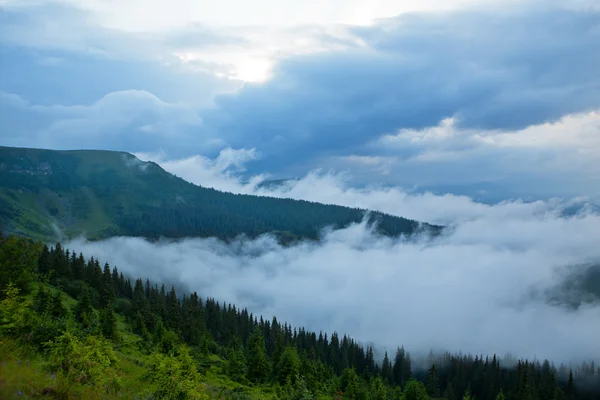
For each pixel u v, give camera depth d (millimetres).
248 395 58594
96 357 18953
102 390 16844
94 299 108562
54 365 16641
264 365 84062
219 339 143000
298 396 64000
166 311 123875
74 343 18438
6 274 73625
